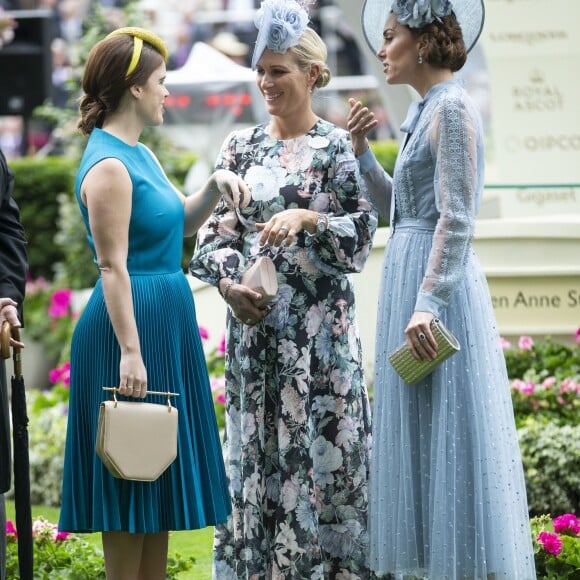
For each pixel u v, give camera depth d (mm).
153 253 9641
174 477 9570
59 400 18844
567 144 18078
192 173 25875
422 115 9664
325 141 10273
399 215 9914
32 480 16562
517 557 9516
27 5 33188
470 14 9938
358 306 17172
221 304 18359
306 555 10023
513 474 9703
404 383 9656
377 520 9797
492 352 9742
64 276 27891
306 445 10086
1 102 33250
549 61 18047
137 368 9352
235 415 10367
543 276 17203
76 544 12109
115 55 9602
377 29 10305
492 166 19906
